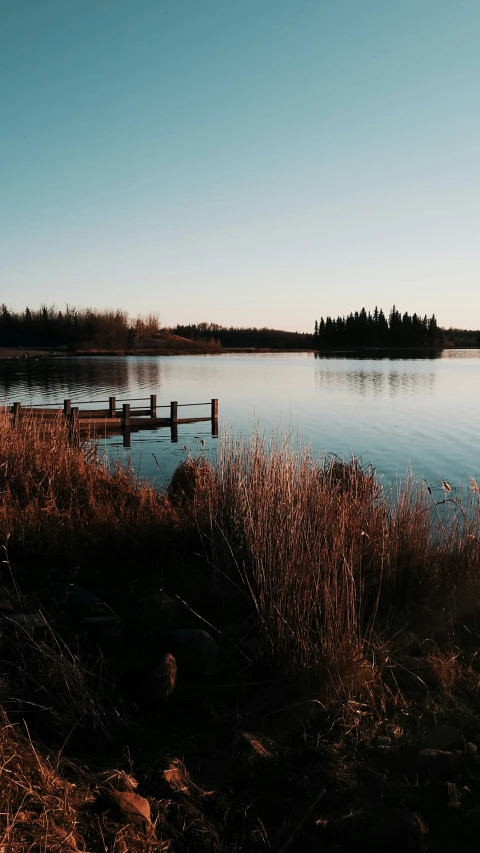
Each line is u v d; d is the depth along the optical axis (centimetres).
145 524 586
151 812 250
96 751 292
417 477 1493
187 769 283
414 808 260
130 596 473
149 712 327
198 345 13238
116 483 770
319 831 249
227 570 495
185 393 3800
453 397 3628
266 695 351
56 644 346
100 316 12325
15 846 208
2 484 702
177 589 488
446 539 565
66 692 313
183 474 848
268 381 4928
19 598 421
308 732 314
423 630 445
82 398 3356
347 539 493
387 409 3005
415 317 15588
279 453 627
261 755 288
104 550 550
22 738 272
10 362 7950
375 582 478
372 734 313
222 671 375
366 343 15488
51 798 237
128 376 5431
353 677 347
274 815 259
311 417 2670
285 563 419
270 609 392
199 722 323
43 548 538
